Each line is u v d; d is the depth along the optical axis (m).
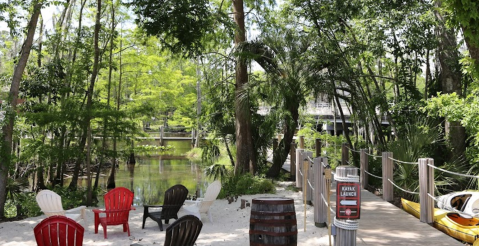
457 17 5.97
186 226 4.87
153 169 22.89
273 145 15.72
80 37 13.92
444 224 7.08
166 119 37.44
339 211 5.07
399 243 6.11
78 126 12.30
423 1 12.52
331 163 16.97
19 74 9.34
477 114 9.27
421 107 11.48
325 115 23.28
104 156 13.59
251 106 14.95
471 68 6.51
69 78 13.60
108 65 14.26
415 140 11.14
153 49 18.81
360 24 12.59
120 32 17.89
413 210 8.34
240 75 14.33
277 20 16.09
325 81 13.19
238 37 14.45
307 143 19.73
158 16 11.09
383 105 13.33
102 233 7.39
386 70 15.41
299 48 13.78
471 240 6.41
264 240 5.29
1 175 8.92
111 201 7.12
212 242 6.65
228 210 9.48
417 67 12.96
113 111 11.40
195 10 11.60
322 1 13.72
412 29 11.67
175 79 26.25
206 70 15.58
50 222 5.14
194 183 17.62
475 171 10.88
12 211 10.34
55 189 12.20
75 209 7.91
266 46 14.20
